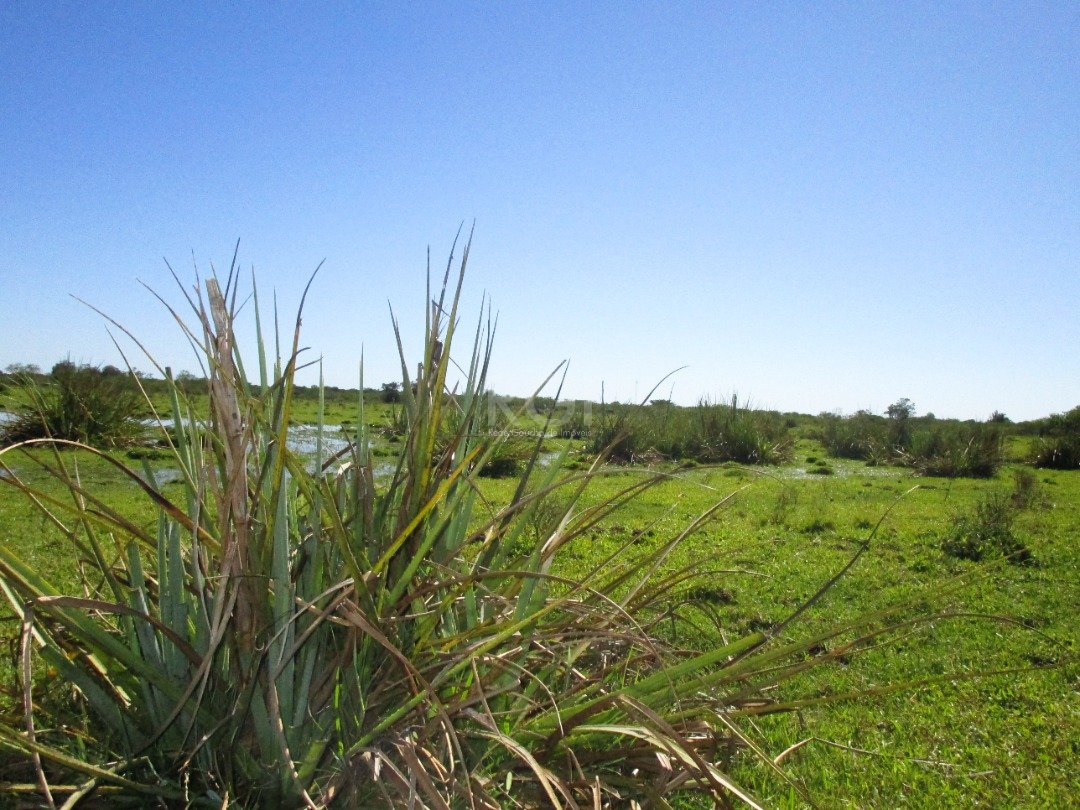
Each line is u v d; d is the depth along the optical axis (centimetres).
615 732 259
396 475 293
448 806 218
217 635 235
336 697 255
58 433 1420
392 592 265
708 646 546
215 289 265
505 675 288
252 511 255
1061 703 494
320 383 297
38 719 288
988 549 930
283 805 246
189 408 293
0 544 261
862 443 2597
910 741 438
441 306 288
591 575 310
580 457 1575
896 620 649
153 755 258
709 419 2347
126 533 298
